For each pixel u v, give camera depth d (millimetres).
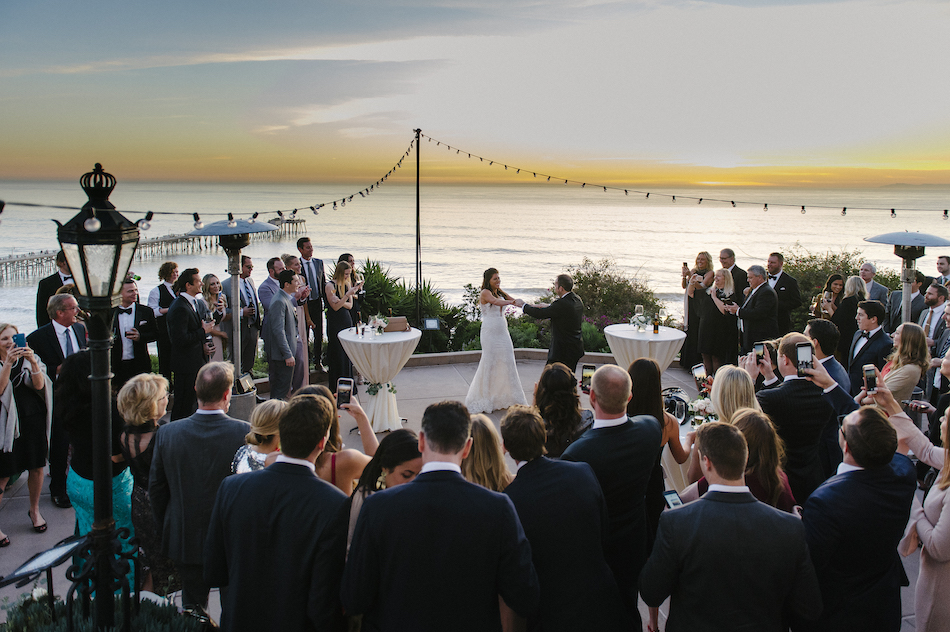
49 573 2842
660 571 2250
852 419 2551
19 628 2834
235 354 6594
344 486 2912
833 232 95812
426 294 10953
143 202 190875
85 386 3561
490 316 7273
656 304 15422
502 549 2082
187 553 3061
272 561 2250
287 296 6828
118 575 2619
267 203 183625
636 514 2916
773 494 2846
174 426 3109
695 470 3527
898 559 2719
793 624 2619
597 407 2889
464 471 2703
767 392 3500
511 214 141375
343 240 81125
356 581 2078
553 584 2414
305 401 2365
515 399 7414
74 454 3627
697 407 4473
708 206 196250
